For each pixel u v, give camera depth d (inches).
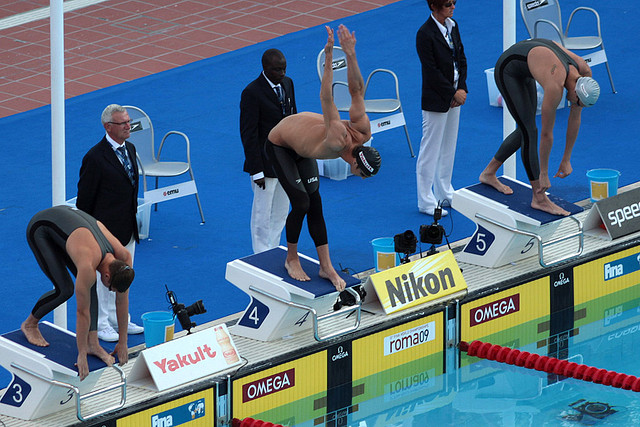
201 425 1187.9
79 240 1084.5
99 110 2117.4
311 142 1176.8
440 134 1627.7
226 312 1386.6
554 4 2103.8
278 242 1528.1
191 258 1541.6
